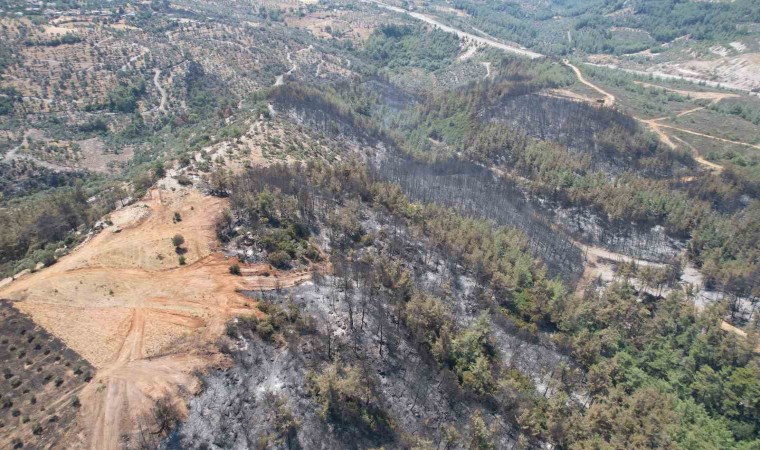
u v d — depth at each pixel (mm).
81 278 97188
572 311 118250
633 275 149250
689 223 169375
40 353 81188
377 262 116812
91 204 133750
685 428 89000
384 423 82500
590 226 177500
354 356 91875
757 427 95938
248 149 162250
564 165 196625
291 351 88500
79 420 72062
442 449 82438
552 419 87812
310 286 105625
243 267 106438
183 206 122312
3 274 99750
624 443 84000
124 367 80375
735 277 140875
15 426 70812
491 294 122062
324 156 178750
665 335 118938
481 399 92375
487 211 168375
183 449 71125
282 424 76562
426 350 98188
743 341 112875
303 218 128250
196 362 82562
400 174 181250
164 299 94625
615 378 101250
